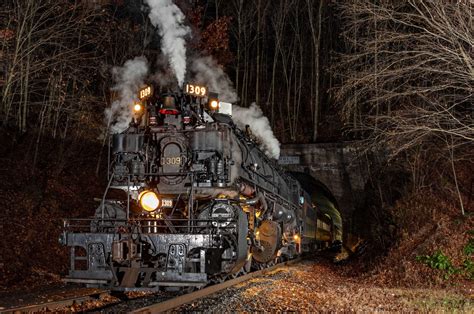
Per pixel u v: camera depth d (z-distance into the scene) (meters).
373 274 16.89
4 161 19.03
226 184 11.16
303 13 39.47
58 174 20.50
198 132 11.15
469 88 12.30
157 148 11.46
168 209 11.77
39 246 16.02
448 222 18.47
